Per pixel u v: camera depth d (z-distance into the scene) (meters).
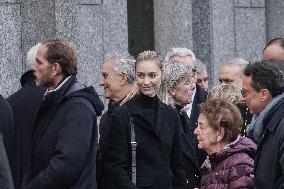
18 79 29.03
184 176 20.53
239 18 36.41
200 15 35.75
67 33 29.25
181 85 21.75
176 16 34.81
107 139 19.45
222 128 17.73
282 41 22.02
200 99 24.75
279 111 16.70
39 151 18.55
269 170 16.55
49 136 18.48
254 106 17.20
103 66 21.66
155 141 19.72
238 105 21.75
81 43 31.44
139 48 37.91
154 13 35.47
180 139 20.44
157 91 20.66
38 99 20.75
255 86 17.06
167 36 35.00
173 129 20.23
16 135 20.70
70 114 18.39
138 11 37.91
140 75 20.02
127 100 20.05
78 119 18.34
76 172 18.19
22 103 20.75
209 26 35.59
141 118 19.67
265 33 37.28
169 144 19.98
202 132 17.84
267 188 16.55
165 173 19.75
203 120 17.84
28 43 29.02
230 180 17.34
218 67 35.69
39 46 19.42
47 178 18.03
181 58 25.11
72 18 29.33
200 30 35.75
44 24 28.97
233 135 17.73
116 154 19.30
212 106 17.83
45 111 18.70
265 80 16.98
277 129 16.56
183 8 34.84
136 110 19.72
